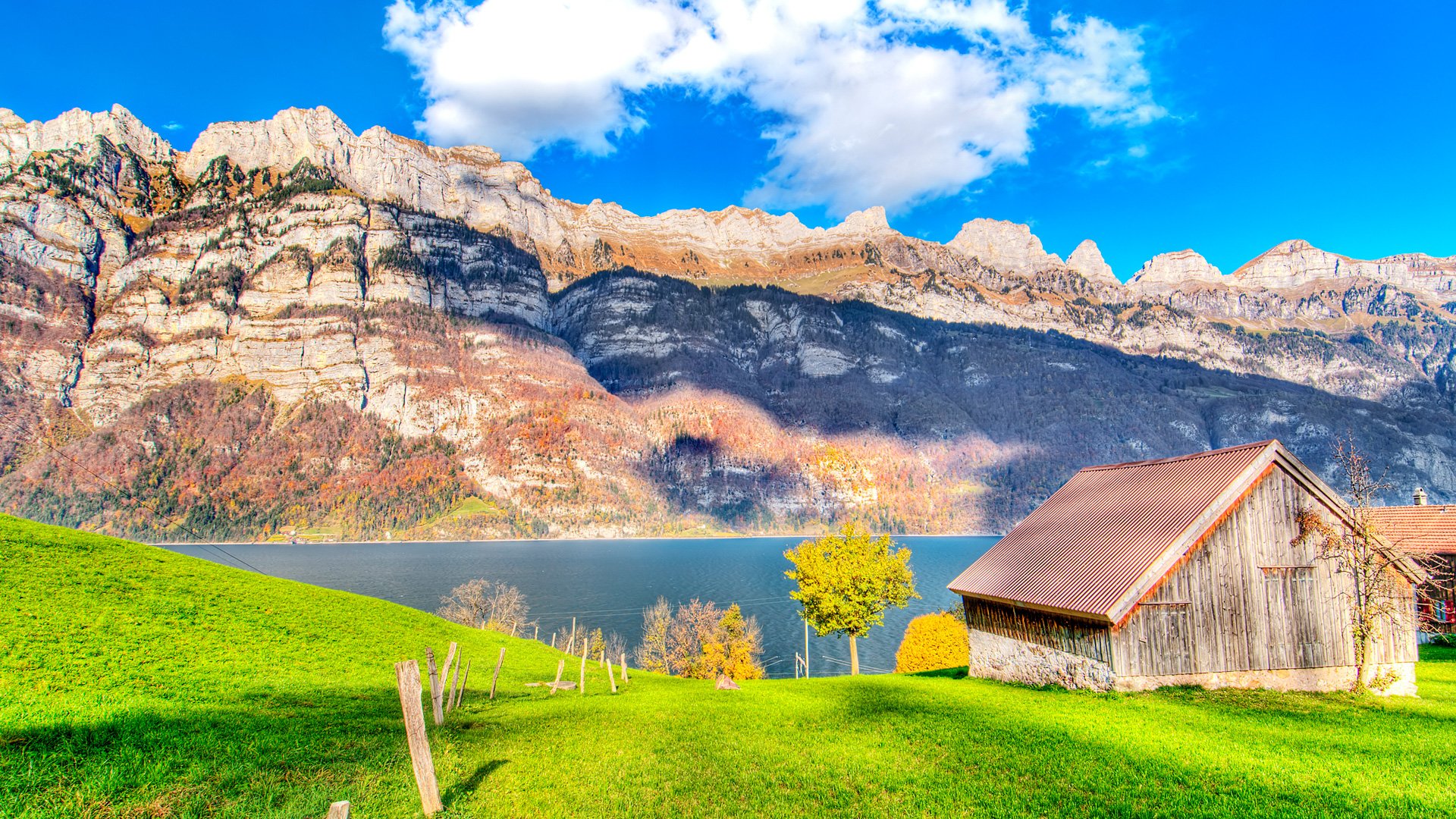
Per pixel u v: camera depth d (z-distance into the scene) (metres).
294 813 14.27
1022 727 24.94
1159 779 18.97
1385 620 32.16
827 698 33.16
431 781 14.94
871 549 57.34
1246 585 31.50
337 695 28.23
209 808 14.30
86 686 23.61
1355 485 31.88
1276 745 22.44
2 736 16.83
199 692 25.22
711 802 17.25
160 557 43.53
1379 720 25.94
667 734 24.33
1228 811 16.64
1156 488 35.84
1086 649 31.61
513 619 111.62
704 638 78.69
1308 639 31.73
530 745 22.11
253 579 45.69
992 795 17.80
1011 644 36.94
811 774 19.53
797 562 57.28
